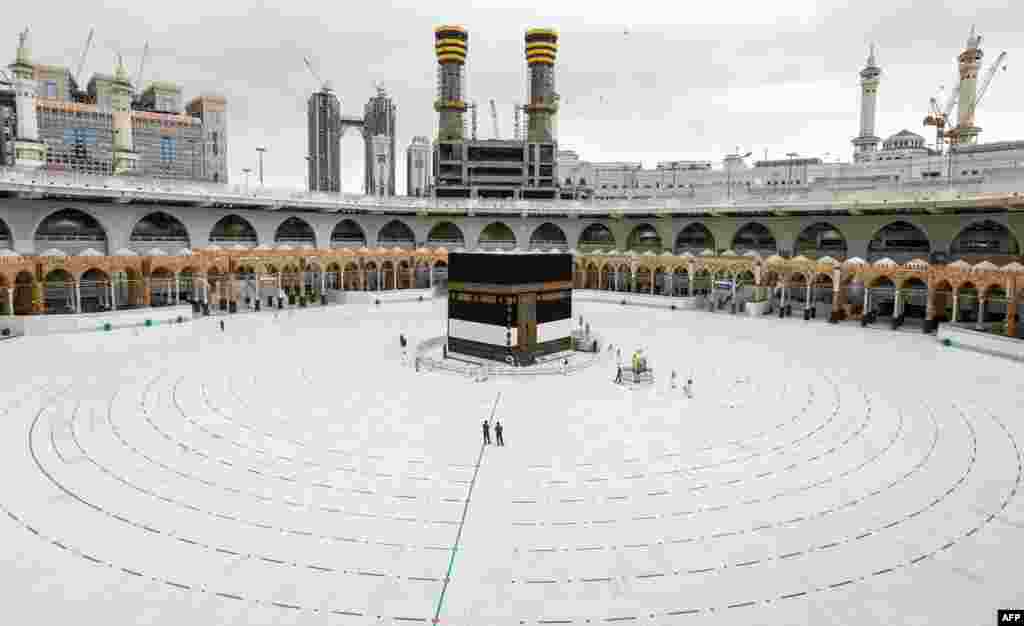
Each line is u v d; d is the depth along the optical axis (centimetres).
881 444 2656
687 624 1472
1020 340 4428
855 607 1536
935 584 1633
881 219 7044
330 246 8650
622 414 3034
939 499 2133
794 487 2220
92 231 6738
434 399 3275
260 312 6662
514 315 4041
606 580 1645
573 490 2173
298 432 2725
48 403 3144
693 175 13225
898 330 5750
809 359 4353
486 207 8944
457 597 1568
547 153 10919
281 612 1503
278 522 1938
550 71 11069
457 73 10794
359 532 1880
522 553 1770
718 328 5766
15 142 11712
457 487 2186
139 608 1514
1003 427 2886
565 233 9369
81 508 2027
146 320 5691
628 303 7800
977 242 6562
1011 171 6938
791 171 11781
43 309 5581
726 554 1773
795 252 7844
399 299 7731
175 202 7106
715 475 2314
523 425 2850
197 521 1944
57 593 1570
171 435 2688
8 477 2261
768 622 1479
